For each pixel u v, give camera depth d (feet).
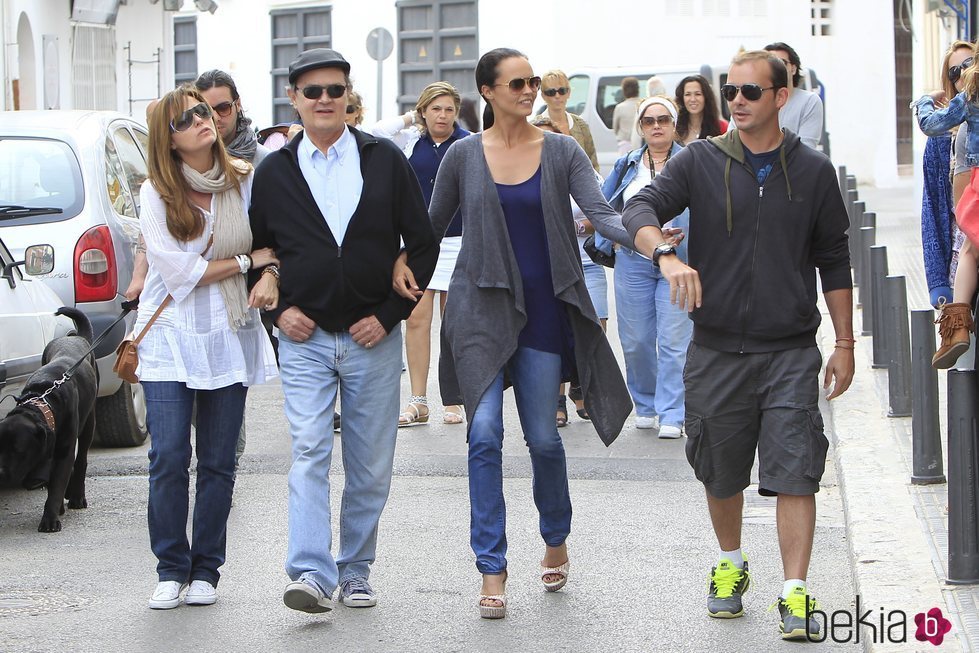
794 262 24.98
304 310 26.84
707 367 25.45
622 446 43.01
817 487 25.34
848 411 41.96
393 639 26.13
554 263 26.78
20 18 107.45
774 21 137.18
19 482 33.96
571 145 27.25
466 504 36.50
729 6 136.67
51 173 42.98
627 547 32.07
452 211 28.04
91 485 39.91
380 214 26.86
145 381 27.63
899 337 40.81
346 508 28.14
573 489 37.73
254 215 27.48
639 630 26.37
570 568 30.53
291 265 26.84
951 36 86.63
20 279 37.93
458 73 138.92
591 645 25.61
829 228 25.26
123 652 25.57
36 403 34.04
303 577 26.13
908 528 29.86
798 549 25.43
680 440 43.70
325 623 27.12
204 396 28.09
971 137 28.58
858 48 141.79
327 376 27.25
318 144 27.07
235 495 37.81
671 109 42.06
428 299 46.73
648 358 44.91
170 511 28.04
